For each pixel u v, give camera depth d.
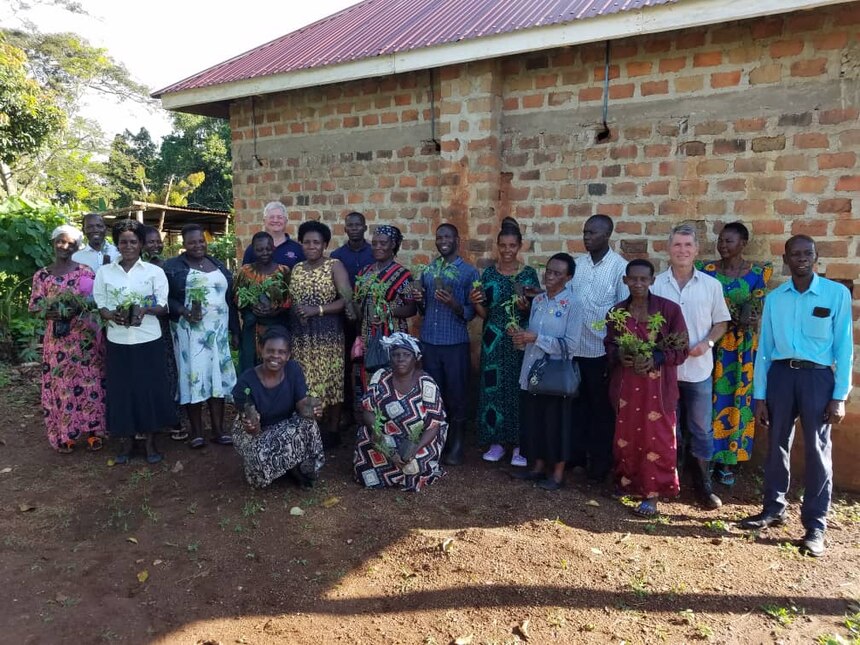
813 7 3.79
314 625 3.03
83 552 3.69
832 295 3.66
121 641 2.93
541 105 5.22
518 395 4.86
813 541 3.73
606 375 4.62
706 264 4.57
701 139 4.63
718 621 3.06
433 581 3.36
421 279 5.03
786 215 4.42
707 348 4.18
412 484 4.45
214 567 3.51
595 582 3.36
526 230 5.42
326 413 5.28
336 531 3.87
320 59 5.79
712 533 3.94
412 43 5.26
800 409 3.78
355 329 5.48
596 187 5.07
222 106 7.15
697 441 4.33
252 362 5.36
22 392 6.94
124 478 4.70
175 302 5.04
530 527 3.96
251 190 7.00
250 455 4.25
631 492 4.30
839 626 3.03
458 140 5.46
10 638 2.94
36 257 8.66
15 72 17.08
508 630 2.98
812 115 4.27
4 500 4.35
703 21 4.07
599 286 4.55
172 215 15.03
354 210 6.31
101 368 5.18
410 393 4.42
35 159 22.11
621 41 4.82
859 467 4.42
